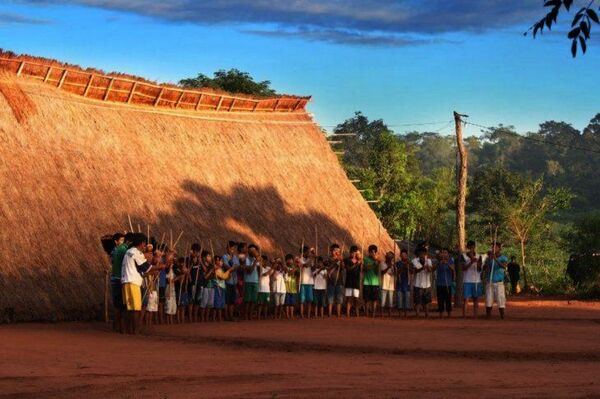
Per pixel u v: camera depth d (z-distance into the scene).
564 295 36.81
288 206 28.20
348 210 30.53
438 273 23.06
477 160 130.75
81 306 19.89
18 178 20.86
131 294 16.88
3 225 19.62
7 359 12.08
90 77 24.88
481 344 15.33
